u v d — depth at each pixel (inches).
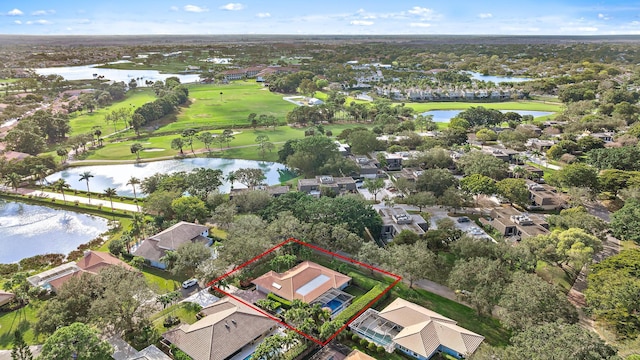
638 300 2758.4
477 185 5177.2
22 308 3262.8
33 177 6392.7
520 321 2667.3
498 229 4566.9
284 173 6663.4
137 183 5664.4
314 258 3998.5
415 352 2672.2
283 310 3186.5
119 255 4079.7
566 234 3678.6
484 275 3041.3
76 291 2979.8
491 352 2442.2
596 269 3353.8
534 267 3538.4
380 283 3479.3
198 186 5280.5
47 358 2300.7
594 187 5334.6
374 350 2790.4
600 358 2113.7
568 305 2760.8
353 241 3791.8
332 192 5206.7
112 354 2691.9
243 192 5078.7
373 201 5378.9
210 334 2696.9
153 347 2758.4
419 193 5059.1
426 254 3390.7
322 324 2952.8
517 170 5994.1
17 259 4197.8
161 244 3998.5
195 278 3590.1
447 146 7568.9
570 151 7209.6
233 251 3617.1
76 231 4768.7
